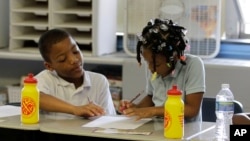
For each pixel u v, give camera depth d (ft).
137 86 11.23
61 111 7.64
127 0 11.59
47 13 12.19
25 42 12.87
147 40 7.28
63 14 12.21
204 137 6.51
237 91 10.71
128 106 7.82
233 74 10.70
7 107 8.42
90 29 11.99
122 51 12.76
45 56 8.11
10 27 12.48
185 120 7.48
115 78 12.02
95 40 11.79
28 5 12.62
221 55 12.06
